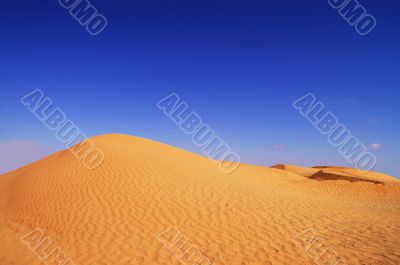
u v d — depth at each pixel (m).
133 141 27.91
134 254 7.61
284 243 8.18
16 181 17.58
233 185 14.47
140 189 12.38
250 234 8.77
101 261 7.31
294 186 23.64
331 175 31.25
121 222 9.54
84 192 12.27
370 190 22.47
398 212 14.10
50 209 11.09
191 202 11.27
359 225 10.20
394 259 7.16
